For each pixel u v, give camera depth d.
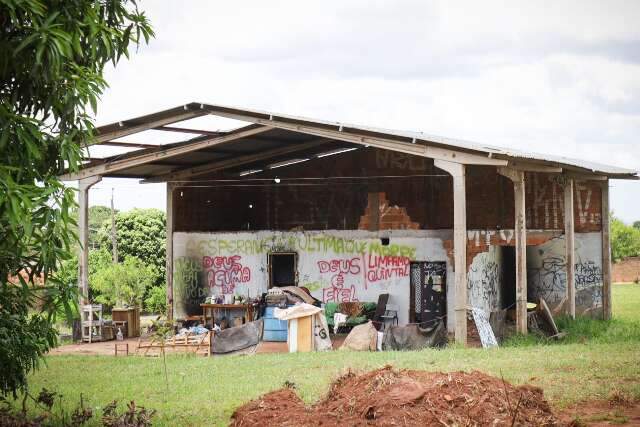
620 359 18.05
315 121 23.59
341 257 29.81
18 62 10.69
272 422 10.82
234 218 31.44
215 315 30.91
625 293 50.56
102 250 40.56
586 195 28.75
